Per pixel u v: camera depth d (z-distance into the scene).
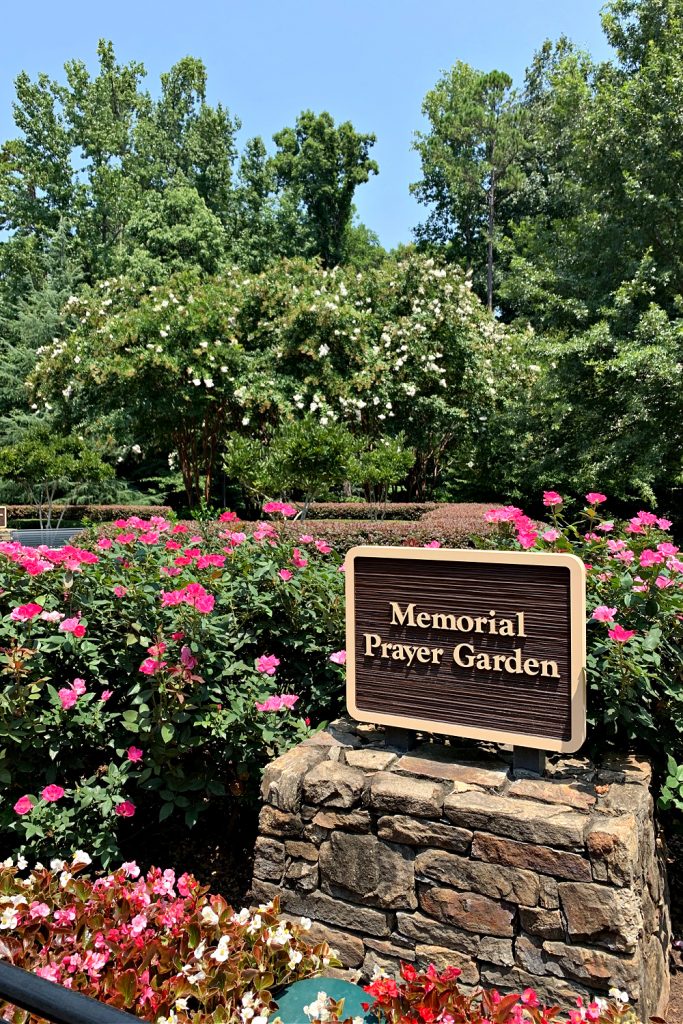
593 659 2.35
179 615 2.75
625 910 1.81
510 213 25.97
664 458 11.79
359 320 12.45
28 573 2.94
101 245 25.00
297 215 26.59
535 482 13.31
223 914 1.92
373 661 2.47
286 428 9.57
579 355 12.08
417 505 11.38
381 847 2.13
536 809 1.98
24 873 2.58
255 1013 1.69
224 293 12.98
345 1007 1.81
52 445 14.84
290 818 2.26
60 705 2.59
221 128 26.83
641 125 12.51
